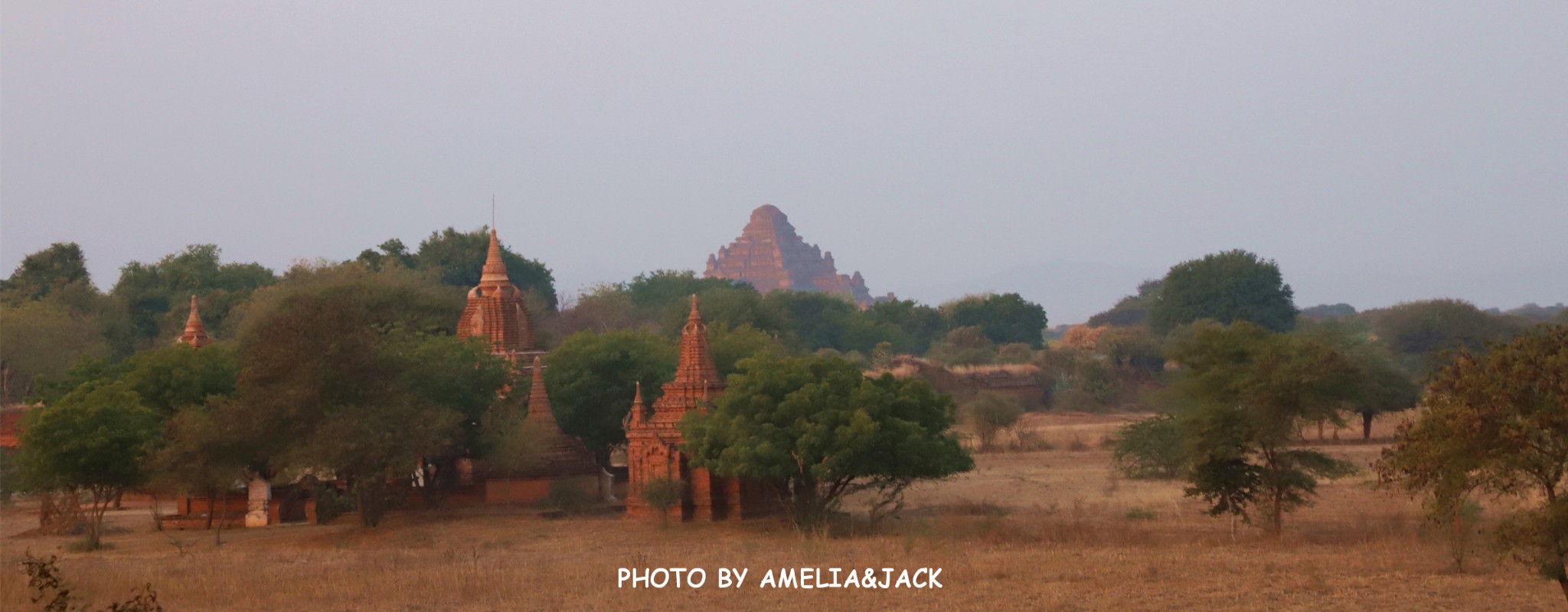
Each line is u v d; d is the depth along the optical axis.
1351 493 57.12
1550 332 26.86
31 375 110.12
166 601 33.97
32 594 33.84
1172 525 48.25
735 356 71.50
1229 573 35.47
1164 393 46.81
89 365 66.44
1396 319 137.50
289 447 51.91
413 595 34.22
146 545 51.16
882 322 186.62
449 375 57.38
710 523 51.66
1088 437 93.50
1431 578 33.75
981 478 69.06
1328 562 37.00
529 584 35.91
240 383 52.84
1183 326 141.25
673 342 79.69
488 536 49.56
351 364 52.00
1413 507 51.03
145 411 54.25
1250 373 43.47
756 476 47.75
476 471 58.56
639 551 44.72
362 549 47.47
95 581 36.41
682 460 52.72
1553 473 27.14
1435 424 26.94
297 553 46.62
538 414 59.12
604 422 64.62
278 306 88.69
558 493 57.25
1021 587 33.53
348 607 32.88
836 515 51.44
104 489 55.34
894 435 48.47
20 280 154.00
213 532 55.56
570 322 143.25
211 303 135.75
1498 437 26.12
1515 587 31.97
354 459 49.56
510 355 67.94
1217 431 43.91
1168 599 31.34
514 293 72.19
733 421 49.00
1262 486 45.56
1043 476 69.56
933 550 41.06
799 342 150.75
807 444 47.66
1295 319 159.62
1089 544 42.62
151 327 142.88
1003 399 90.06
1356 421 89.25
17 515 65.44
